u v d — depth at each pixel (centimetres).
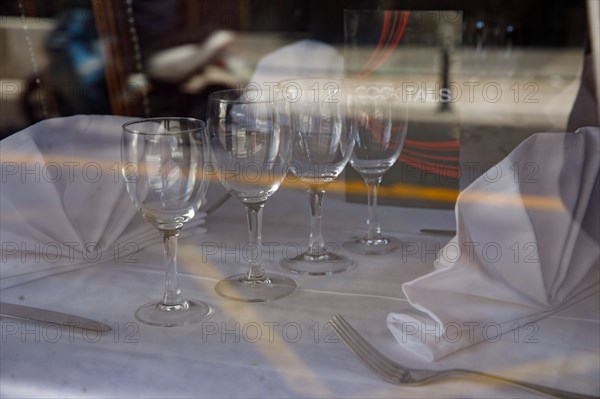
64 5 243
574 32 271
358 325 78
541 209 82
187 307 82
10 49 229
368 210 109
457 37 109
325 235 107
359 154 101
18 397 68
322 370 68
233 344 74
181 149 78
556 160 86
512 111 150
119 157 102
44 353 73
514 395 63
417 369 67
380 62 112
